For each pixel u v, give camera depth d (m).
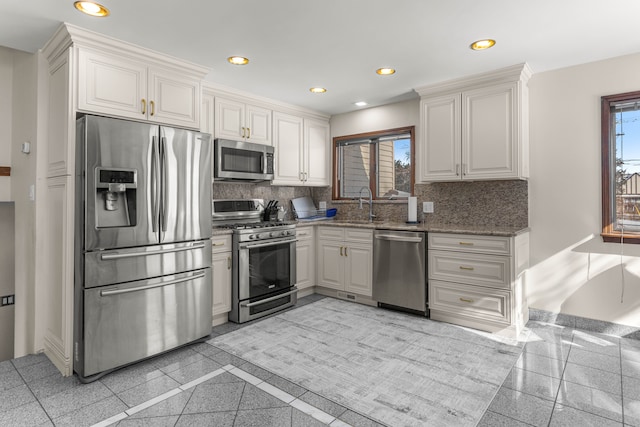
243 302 3.29
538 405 1.94
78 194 2.28
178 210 2.66
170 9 2.11
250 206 4.04
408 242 3.41
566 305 3.12
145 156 2.47
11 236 3.57
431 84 3.46
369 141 4.44
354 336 2.94
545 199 3.19
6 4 2.02
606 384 2.15
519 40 2.54
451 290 3.18
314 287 4.29
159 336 2.54
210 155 2.89
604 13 2.17
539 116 3.20
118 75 2.49
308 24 2.31
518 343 2.77
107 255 2.29
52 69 2.52
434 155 3.49
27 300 2.81
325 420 1.83
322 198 4.84
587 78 2.98
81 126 2.25
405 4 2.08
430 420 1.83
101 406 1.97
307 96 3.89
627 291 2.85
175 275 2.65
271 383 2.20
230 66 3.01
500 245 2.92
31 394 2.10
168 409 1.93
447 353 2.60
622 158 2.90
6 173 3.03
